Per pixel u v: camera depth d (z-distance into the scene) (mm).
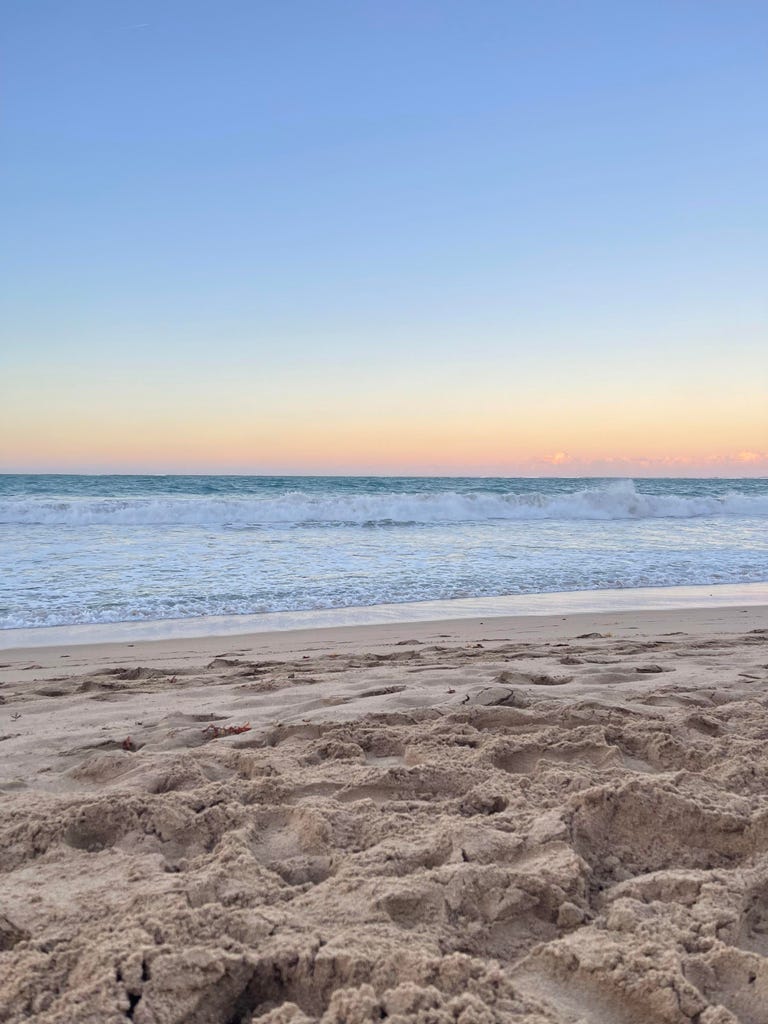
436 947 1787
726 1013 1554
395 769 3006
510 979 1719
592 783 2838
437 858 2270
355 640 7520
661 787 2615
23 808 2719
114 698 4887
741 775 2922
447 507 22656
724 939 1882
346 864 2221
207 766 3254
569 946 1793
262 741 3686
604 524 21734
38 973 1665
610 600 10438
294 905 1999
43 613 8930
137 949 1696
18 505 19438
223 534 17547
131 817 2598
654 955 1748
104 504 20188
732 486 62062
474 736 3562
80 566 12305
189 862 2322
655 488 56500
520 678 5035
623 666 5574
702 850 2420
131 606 9391
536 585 11516
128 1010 1541
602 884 2225
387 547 15602
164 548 14773
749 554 15484
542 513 23641
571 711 3941
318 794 2881
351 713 4195
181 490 38688
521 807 2654
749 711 4047
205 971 1646
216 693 4996
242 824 2562
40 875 2211
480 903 2021
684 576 12680
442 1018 1486
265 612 9250
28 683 5508
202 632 8078
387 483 51906
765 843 2404
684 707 4227
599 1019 1609
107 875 2201
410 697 4543
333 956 1691
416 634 7848
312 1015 1627
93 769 3260
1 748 3703
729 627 8258
